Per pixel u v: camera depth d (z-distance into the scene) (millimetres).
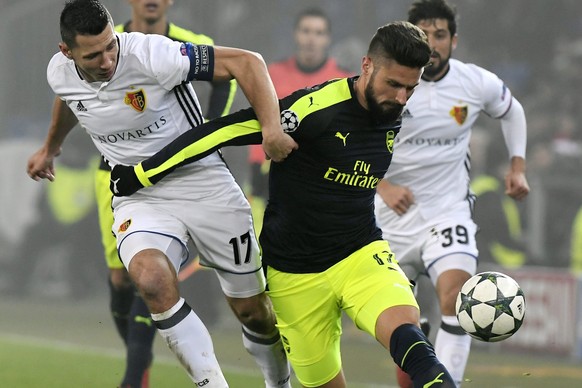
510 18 58281
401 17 60250
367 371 32031
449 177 23203
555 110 54812
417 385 15555
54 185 61969
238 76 17844
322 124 17234
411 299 17141
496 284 17438
